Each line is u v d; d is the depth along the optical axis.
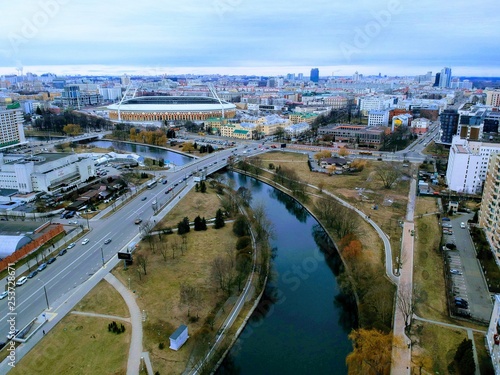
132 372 157.75
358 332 169.00
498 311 162.38
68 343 173.62
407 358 162.88
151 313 193.88
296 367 172.38
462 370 153.12
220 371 169.25
